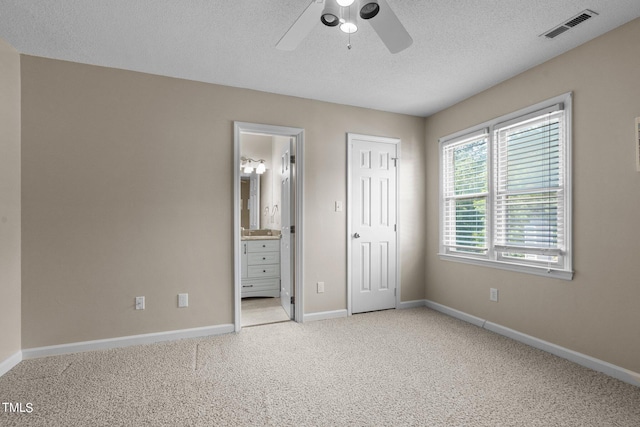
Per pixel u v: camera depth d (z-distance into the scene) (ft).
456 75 9.60
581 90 7.90
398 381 7.13
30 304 8.18
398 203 12.87
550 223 8.70
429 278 13.16
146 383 6.99
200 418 5.80
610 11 6.63
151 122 9.37
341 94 11.04
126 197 9.07
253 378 7.25
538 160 9.00
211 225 9.98
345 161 11.97
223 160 10.16
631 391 6.65
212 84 10.09
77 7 6.43
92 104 8.80
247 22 7.01
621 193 7.14
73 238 8.57
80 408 6.06
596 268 7.60
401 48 5.88
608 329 7.36
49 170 8.39
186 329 9.66
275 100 10.91
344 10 5.49
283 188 13.00
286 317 11.80
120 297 8.98
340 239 11.85
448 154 12.39
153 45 7.90
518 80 9.51
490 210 10.37
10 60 7.81
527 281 9.24
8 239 7.68
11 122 7.82
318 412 5.99
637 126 6.84
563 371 7.54
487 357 8.34
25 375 7.30
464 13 6.69
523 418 5.81
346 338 9.67
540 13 6.70
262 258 14.98
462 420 5.77
